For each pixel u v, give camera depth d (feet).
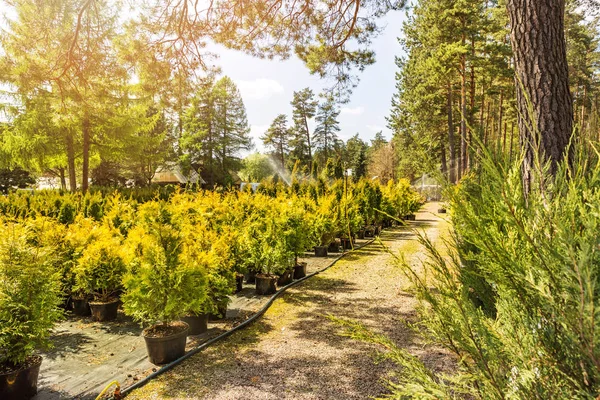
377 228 44.88
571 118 8.23
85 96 23.59
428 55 77.30
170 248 13.35
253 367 12.18
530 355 3.90
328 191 49.21
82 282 16.76
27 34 19.93
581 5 30.71
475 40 68.54
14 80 20.92
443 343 4.99
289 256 21.77
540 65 8.22
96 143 54.80
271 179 53.42
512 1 8.80
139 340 14.62
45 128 47.96
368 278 24.21
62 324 16.40
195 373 11.80
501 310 4.44
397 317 16.72
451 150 86.02
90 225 20.20
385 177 146.41
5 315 10.09
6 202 35.35
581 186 4.55
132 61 21.90
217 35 22.63
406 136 108.68
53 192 46.09
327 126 188.24
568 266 3.21
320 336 14.75
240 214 27.73
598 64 72.49
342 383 11.04
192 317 15.03
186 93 25.00
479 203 4.74
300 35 24.38
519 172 4.57
